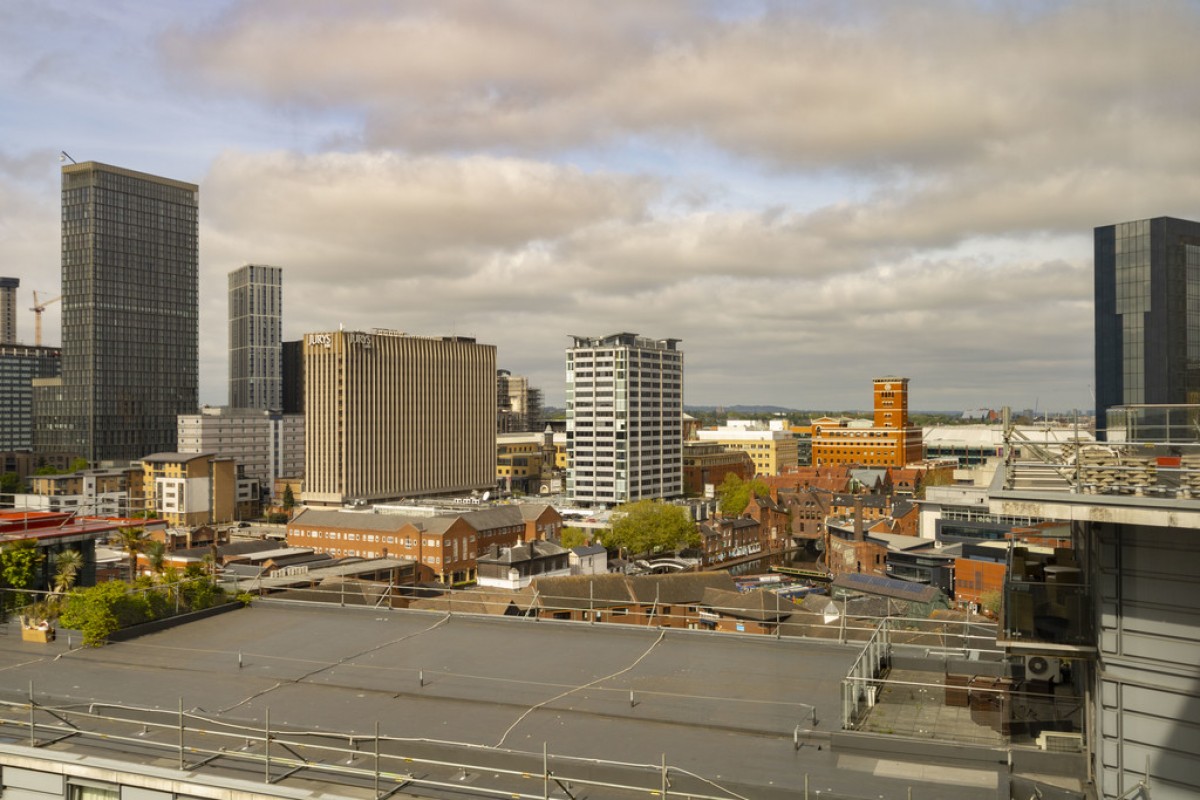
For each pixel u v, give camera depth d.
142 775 19.61
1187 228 164.62
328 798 18.39
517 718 23.22
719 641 30.03
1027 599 18.91
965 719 22.58
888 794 18.44
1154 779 17.11
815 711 23.41
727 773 19.64
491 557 136.12
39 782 20.80
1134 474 17.25
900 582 122.56
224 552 150.00
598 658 28.41
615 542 184.38
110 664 28.36
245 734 21.84
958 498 165.38
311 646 30.08
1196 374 164.75
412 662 28.12
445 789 19.22
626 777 19.39
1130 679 17.45
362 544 165.12
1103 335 172.25
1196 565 16.70
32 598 34.91
